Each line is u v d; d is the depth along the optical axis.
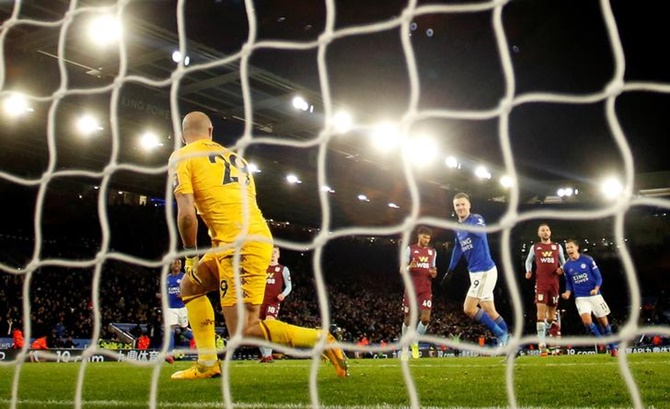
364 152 22.98
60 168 21.56
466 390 4.03
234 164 4.29
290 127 21.41
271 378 5.12
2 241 23.53
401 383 4.53
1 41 3.45
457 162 22.77
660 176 27.47
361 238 34.31
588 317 9.73
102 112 16.00
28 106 14.07
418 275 8.96
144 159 20.86
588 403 3.33
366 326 26.70
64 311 19.67
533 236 29.78
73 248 24.95
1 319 17.95
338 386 4.36
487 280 7.91
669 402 3.30
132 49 15.20
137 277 25.11
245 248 4.04
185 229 4.11
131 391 4.32
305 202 29.05
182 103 18.56
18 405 3.51
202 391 4.16
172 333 10.26
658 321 27.73
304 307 26.55
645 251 30.30
